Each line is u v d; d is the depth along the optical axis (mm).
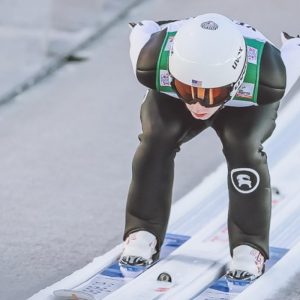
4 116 19984
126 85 21438
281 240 14469
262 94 12273
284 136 18141
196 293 12930
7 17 24125
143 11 25047
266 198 13039
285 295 12992
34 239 15195
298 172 16656
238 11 24641
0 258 14594
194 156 18172
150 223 13570
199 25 11930
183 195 16516
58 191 16828
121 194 16781
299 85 20688
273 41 22766
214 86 11805
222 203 15836
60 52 22922
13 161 17969
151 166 13266
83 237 15273
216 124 12930
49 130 19312
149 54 12453
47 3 24594
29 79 21594
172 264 13625
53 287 13266
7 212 16062
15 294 13562
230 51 11766
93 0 24812
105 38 23766
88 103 20547
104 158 18156
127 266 13570
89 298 12711
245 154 12789
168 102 13016
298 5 25062
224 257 13859
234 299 12781
